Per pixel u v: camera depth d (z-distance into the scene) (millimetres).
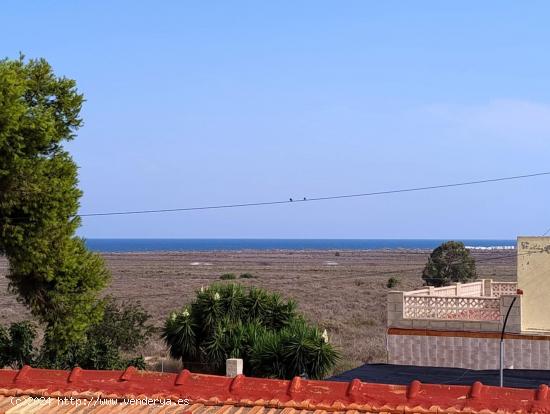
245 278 99750
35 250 20438
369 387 10531
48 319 21484
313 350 25938
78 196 21297
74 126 22109
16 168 19781
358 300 67562
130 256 189000
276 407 10336
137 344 33781
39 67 21547
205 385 11016
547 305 25125
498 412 9734
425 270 59969
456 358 25844
